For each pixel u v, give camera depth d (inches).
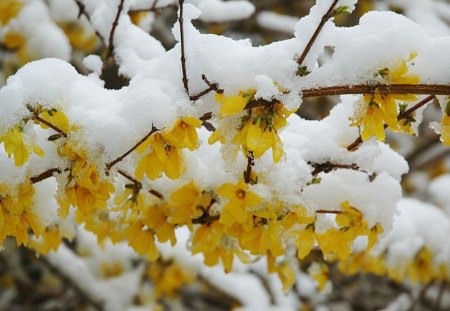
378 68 26.3
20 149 25.6
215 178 28.3
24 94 25.9
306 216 27.5
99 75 31.8
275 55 26.1
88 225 31.1
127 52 31.4
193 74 26.4
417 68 26.6
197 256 42.2
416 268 38.3
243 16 34.9
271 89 25.6
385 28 26.5
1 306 65.2
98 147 26.2
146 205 28.6
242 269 44.8
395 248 37.7
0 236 27.3
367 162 28.3
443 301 56.5
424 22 57.1
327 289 33.7
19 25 46.0
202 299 65.2
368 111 26.4
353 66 26.3
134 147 25.8
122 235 31.1
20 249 63.3
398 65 26.3
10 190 27.0
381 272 36.6
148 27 35.3
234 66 26.2
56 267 47.9
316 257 33.6
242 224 27.4
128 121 26.1
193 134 26.0
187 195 28.2
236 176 28.0
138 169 26.1
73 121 26.3
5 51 49.2
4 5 45.9
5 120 25.7
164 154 26.0
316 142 28.6
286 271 31.8
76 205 27.0
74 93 26.7
